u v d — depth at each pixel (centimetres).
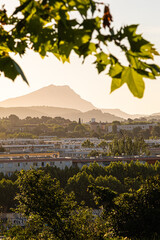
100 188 2117
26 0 300
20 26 317
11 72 290
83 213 2094
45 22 312
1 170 7506
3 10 324
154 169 6600
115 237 1870
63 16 286
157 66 281
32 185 2078
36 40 328
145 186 2078
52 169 6625
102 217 2088
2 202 5584
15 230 2033
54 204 2055
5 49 340
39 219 2058
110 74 286
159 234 1844
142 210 1967
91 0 277
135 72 282
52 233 2033
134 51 276
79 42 284
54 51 341
